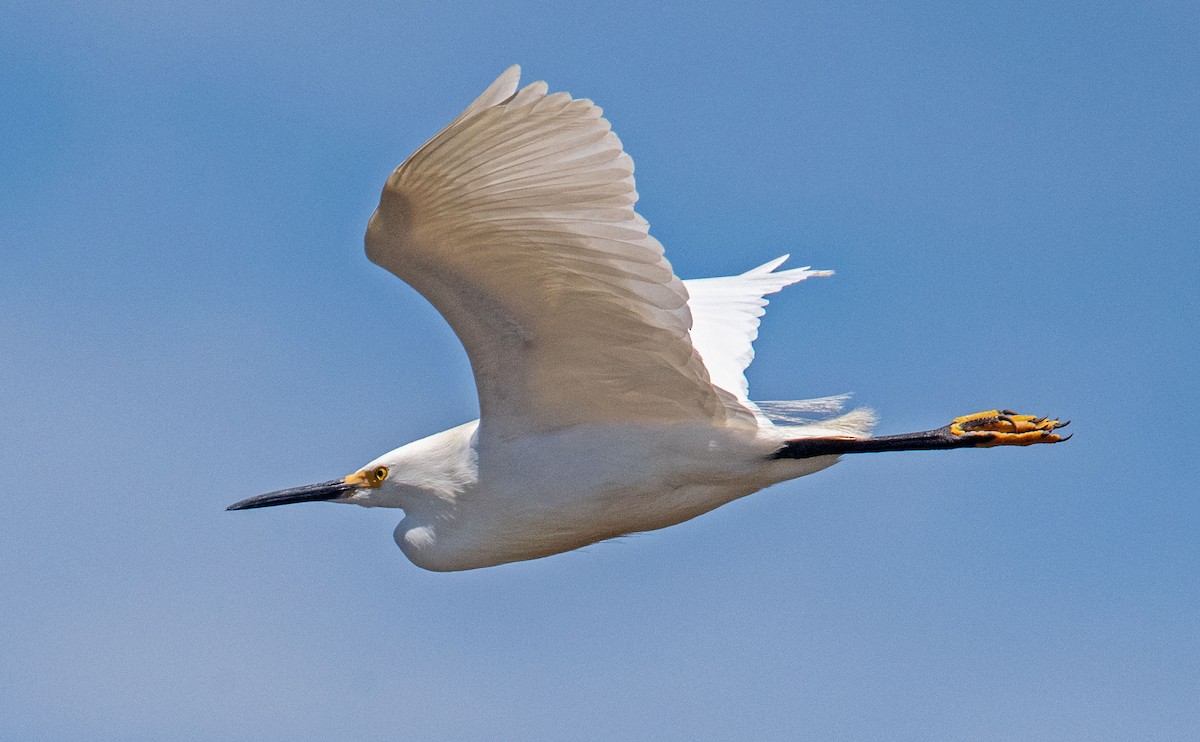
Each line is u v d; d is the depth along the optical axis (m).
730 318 12.90
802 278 13.51
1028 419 10.85
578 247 8.84
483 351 10.15
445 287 9.51
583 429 10.61
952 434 10.82
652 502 10.72
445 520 11.40
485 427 10.83
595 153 8.13
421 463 11.52
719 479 10.61
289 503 12.22
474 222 8.77
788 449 10.56
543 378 10.28
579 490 10.62
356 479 11.98
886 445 10.77
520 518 10.91
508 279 9.34
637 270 8.85
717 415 10.38
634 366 10.01
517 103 7.81
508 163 8.26
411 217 8.72
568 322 9.70
